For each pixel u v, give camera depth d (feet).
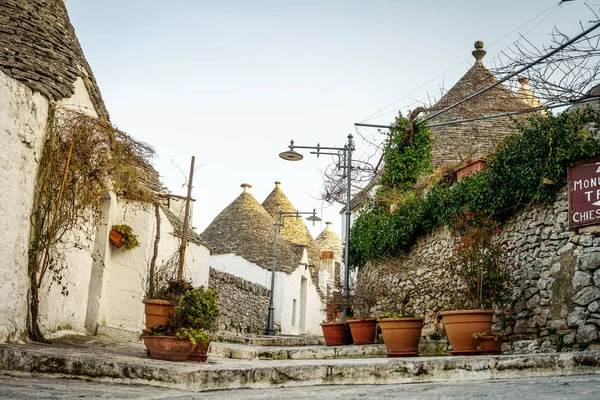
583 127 29.81
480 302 29.78
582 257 28.35
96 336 33.96
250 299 71.36
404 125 53.57
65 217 27.96
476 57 66.23
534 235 31.65
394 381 21.97
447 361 22.26
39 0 31.60
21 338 25.39
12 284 24.56
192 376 20.17
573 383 17.85
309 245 113.60
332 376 22.11
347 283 47.91
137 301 39.11
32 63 27.81
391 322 31.45
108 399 16.94
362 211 57.06
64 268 30.12
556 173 30.17
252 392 19.69
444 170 45.09
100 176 31.07
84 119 28.94
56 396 16.93
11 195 24.45
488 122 59.41
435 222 42.27
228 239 92.48
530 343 29.84
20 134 25.07
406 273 44.50
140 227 40.19
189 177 32.96
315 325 102.32
